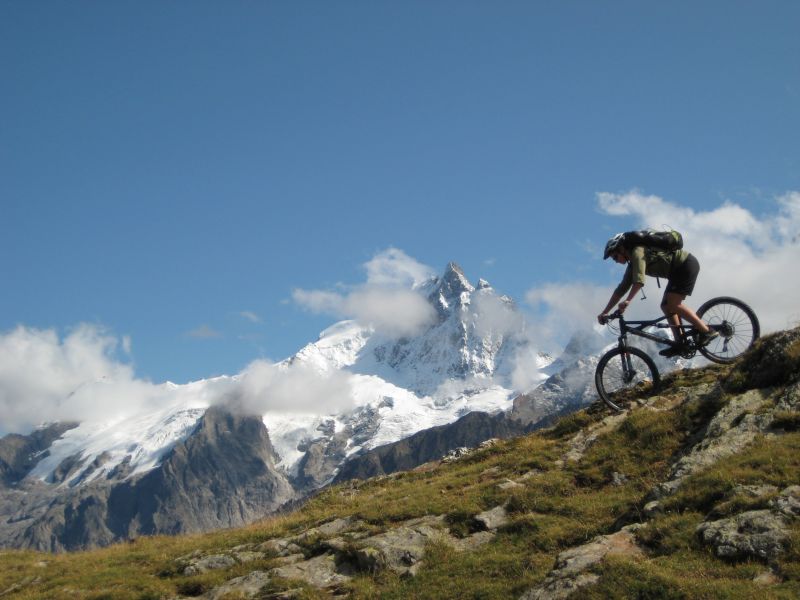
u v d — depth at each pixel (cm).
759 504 1722
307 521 2991
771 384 2347
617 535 1852
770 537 1609
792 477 1795
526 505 2403
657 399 2731
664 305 2358
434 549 2278
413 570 2186
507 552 2153
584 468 2572
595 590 1633
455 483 2862
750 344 2408
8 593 2900
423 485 3088
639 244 2297
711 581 1542
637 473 2402
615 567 1677
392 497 2962
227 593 2314
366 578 2234
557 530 2177
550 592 1694
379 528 2553
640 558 1720
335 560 2398
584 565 1753
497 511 2439
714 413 2431
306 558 2492
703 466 2045
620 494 2308
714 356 2403
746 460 1945
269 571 2414
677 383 2812
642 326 2425
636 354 2492
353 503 3145
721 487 1859
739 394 2412
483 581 2000
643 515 1958
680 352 2391
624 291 2369
